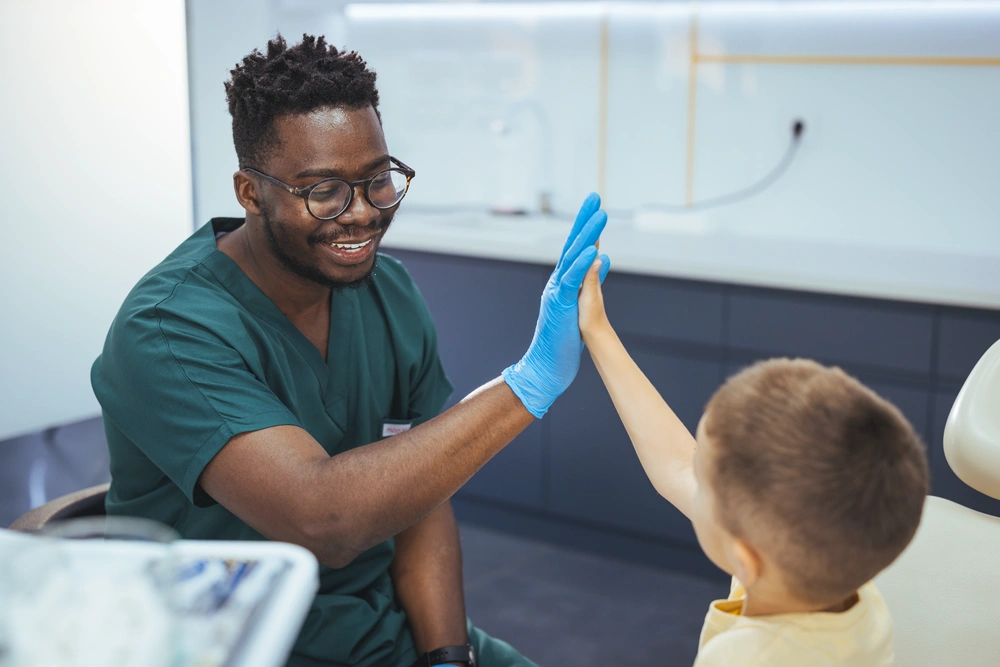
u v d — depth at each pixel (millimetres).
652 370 2660
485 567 2719
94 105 1796
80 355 1888
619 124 3188
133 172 1852
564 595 2553
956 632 1007
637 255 2643
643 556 2717
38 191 1779
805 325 2426
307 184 1158
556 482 2797
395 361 1434
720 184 3045
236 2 1990
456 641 1349
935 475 2311
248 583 713
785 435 730
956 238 2715
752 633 775
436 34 3486
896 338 2316
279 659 638
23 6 1698
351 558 1126
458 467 1103
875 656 800
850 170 2828
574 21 3193
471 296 2912
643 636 2346
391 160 1225
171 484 1262
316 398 1317
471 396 1140
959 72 2629
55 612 600
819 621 772
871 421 733
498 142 3445
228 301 1243
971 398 1060
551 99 3303
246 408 1126
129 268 1883
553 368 1132
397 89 3629
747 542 767
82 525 722
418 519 1111
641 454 1089
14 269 1784
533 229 3166
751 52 2908
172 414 1143
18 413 1829
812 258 2602
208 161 1977
